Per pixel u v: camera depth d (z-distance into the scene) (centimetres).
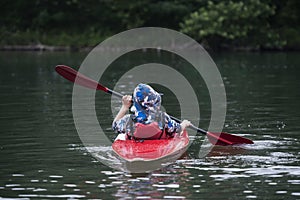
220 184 2498
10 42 13112
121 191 2420
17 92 5834
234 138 3259
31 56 10869
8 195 2398
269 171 2689
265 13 12462
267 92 5606
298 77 6944
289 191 2392
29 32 13338
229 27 12238
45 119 4156
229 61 9562
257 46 12581
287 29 12975
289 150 3102
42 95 5575
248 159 2925
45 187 2497
